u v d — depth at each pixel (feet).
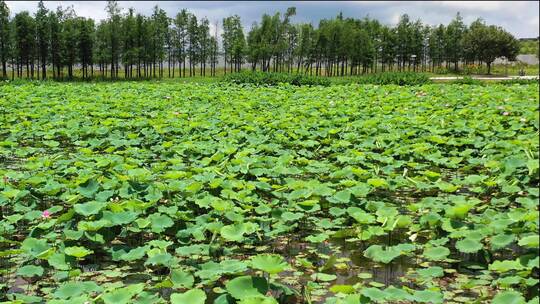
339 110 39.11
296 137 29.86
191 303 11.11
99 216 16.06
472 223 15.99
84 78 131.64
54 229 17.26
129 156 26.43
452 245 16.42
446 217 16.57
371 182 19.48
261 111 41.60
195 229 15.76
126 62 133.80
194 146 26.84
